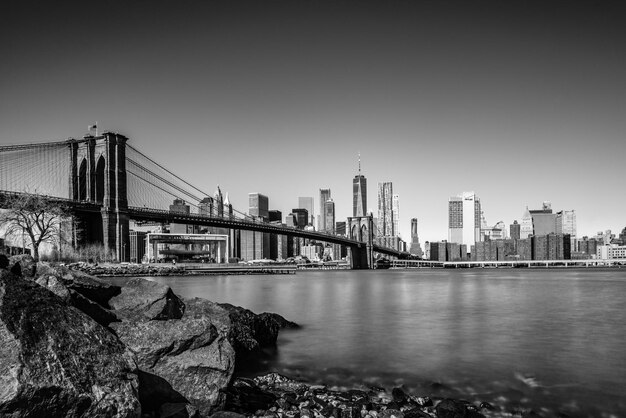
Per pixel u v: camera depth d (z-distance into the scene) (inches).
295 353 970.1
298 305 2126.0
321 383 746.8
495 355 968.3
